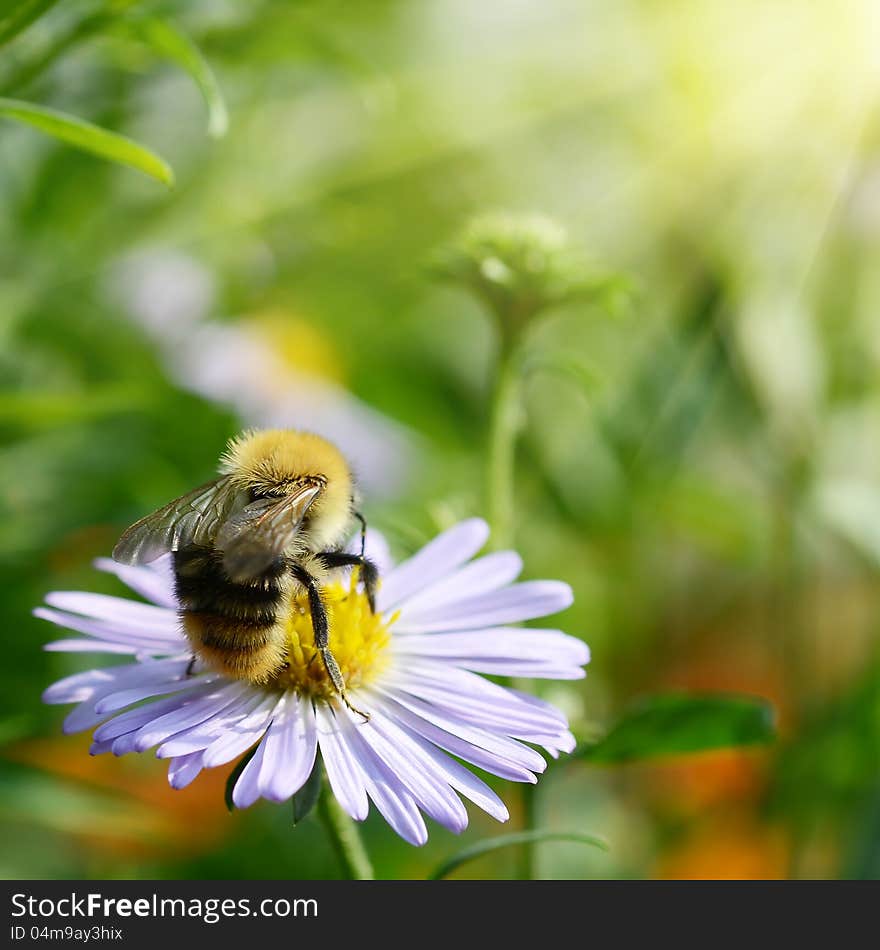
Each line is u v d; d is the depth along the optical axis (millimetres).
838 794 262
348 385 312
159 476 269
